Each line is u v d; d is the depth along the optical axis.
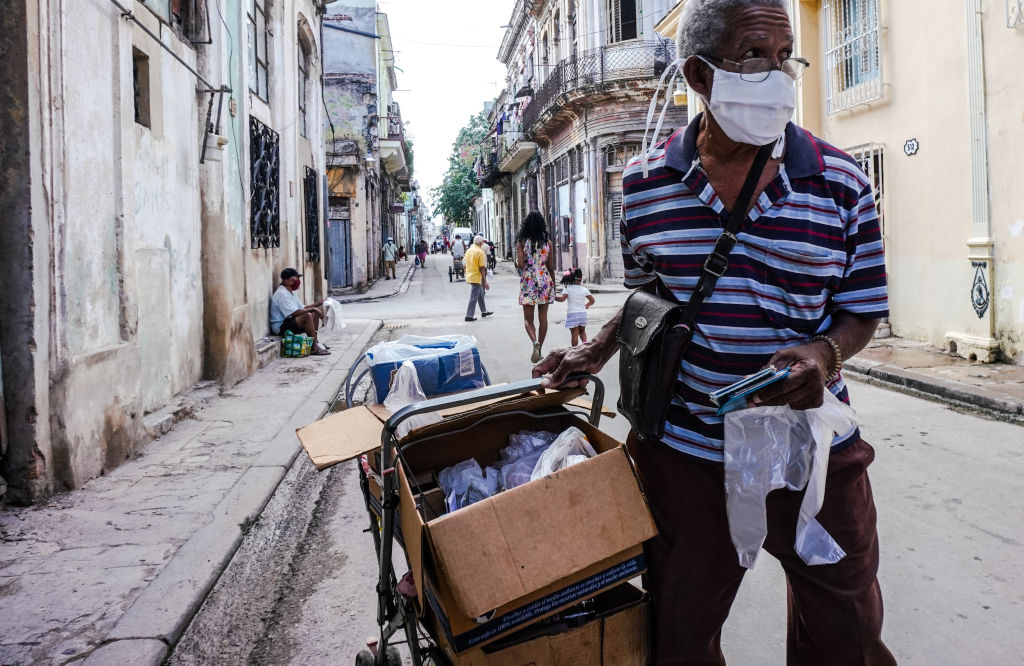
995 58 6.94
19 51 3.95
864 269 1.58
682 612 1.69
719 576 1.70
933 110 7.84
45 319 4.13
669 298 1.72
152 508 4.05
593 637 1.67
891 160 8.72
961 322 7.62
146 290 5.79
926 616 2.86
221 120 7.47
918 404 6.11
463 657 1.53
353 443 2.07
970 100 7.25
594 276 22.30
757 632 2.82
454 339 2.69
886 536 3.57
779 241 1.54
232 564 3.48
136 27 5.53
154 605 2.96
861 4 8.96
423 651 1.90
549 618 1.67
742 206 1.55
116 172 5.00
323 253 14.66
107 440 4.73
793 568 1.68
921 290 8.42
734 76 1.46
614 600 1.82
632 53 20.95
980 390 5.97
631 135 21.23
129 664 2.55
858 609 1.63
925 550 3.41
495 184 44.00
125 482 4.50
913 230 8.46
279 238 10.67
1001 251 7.07
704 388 1.63
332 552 3.74
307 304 12.98
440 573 1.51
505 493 1.58
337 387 7.53
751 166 1.55
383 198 36.25
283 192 10.96
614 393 6.71
